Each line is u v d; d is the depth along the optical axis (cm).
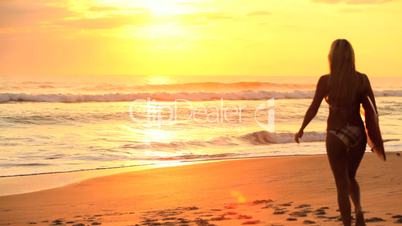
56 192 1389
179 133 3089
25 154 2217
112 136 2894
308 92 5925
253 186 1355
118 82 9231
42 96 4728
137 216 980
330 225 726
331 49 552
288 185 1338
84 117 3750
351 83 538
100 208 1132
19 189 1448
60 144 2542
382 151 544
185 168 1791
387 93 6838
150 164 1952
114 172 1747
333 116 548
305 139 2838
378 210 824
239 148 2495
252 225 765
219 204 1095
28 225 943
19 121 3438
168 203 1156
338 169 546
